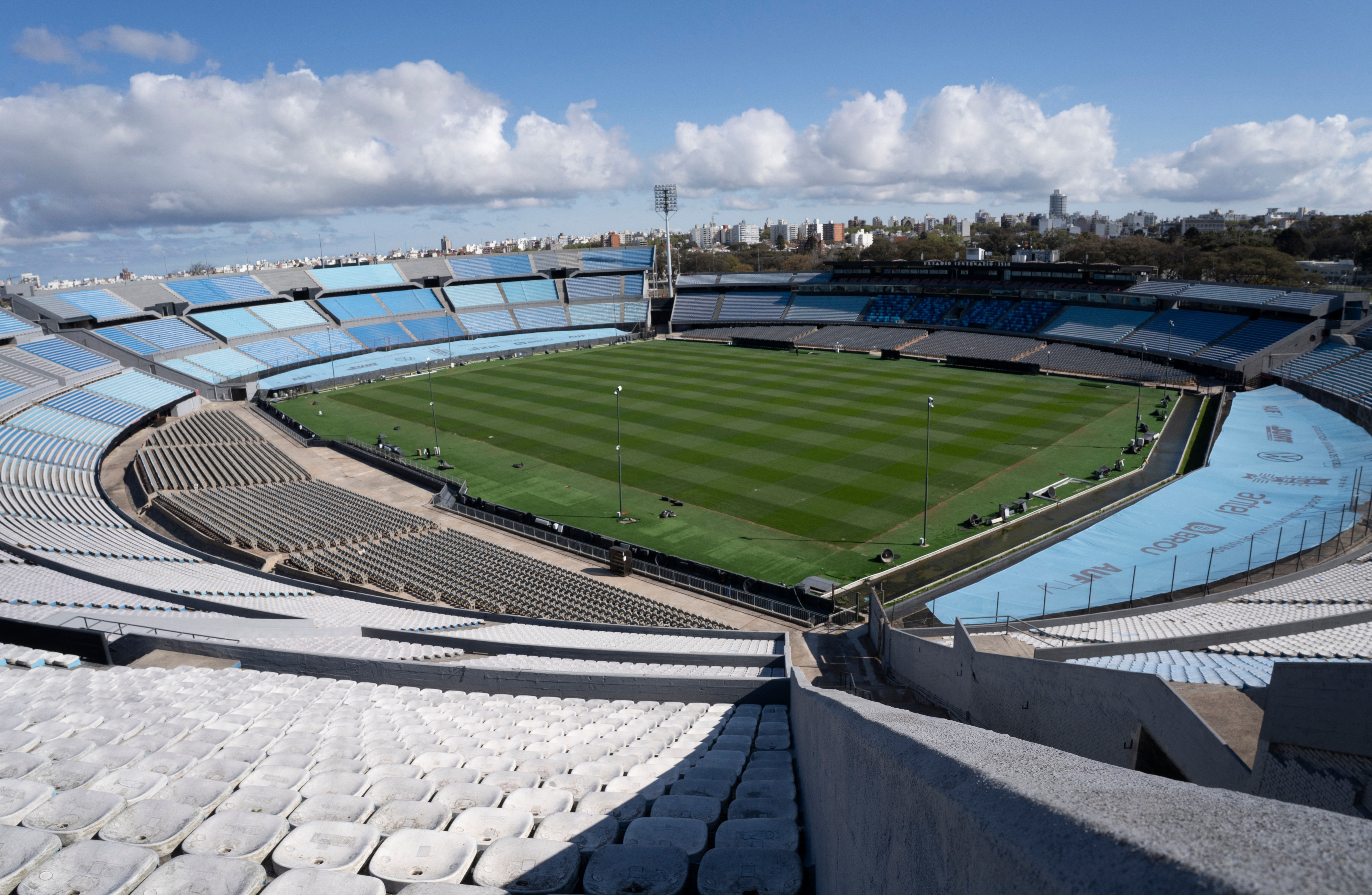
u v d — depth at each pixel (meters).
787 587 46.94
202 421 94.25
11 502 54.66
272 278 137.00
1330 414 73.44
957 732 4.09
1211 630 26.48
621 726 16.19
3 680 18.39
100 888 5.79
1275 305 98.94
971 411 87.25
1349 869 1.30
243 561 52.25
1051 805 2.13
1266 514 48.25
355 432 87.38
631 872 6.20
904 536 54.94
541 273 167.00
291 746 11.40
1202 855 1.49
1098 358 109.62
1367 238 182.12
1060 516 57.56
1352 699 8.59
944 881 2.66
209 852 6.55
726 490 64.88
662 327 166.12
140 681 18.41
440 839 6.50
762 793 9.24
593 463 73.25
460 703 18.12
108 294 116.56
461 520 61.44
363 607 38.50
